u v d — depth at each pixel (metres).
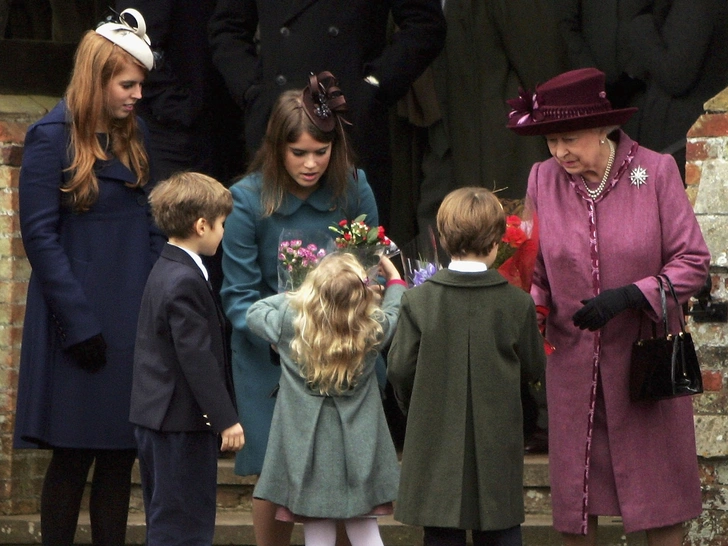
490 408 15.49
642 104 24.06
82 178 16.98
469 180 23.70
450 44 23.67
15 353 21.70
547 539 20.03
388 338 16.56
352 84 21.09
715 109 18.78
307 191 17.61
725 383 18.58
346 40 21.09
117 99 17.16
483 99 23.55
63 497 17.31
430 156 24.38
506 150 23.47
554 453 16.66
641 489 16.19
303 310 16.08
